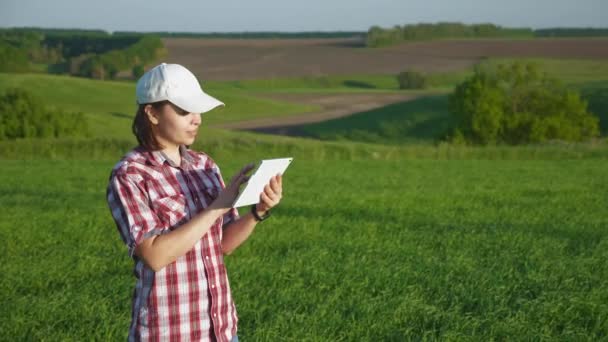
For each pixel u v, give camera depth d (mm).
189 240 3160
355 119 98062
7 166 31156
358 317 7820
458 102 71500
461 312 8141
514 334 7293
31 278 9672
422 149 38062
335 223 14602
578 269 10078
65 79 110625
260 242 12258
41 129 63438
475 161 35125
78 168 30219
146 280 3369
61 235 13281
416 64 191250
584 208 17250
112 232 13719
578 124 71062
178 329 3340
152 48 197125
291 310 8008
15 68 151250
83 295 8672
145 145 3451
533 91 70500
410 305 8062
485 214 16203
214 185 3592
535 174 28047
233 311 3598
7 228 13914
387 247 11953
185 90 3389
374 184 23797
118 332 7230
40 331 7312
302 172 28969
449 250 11617
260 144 38375
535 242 12289
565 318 7832
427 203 18219
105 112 92562
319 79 177625
